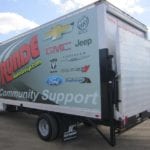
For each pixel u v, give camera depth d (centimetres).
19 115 1095
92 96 560
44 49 697
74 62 601
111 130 543
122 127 538
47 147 639
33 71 748
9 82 889
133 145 644
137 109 603
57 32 650
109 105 534
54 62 662
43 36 700
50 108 680
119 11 612
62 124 654
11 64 869
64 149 622
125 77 554
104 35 536
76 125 670
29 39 761
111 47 555
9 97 896
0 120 991
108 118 538
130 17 671
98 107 547
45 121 688
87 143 666
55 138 678
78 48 590
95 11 554
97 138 705
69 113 619
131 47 589
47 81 690
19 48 816
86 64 572
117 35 542
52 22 667
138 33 736
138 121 608
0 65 949
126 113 551
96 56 550
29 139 713
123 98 541
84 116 581
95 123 580
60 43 641
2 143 679
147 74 674
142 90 637
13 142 687
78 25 590
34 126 883
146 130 784
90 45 563
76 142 675
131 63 585
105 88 537
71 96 612
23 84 802
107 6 555
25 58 785
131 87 577
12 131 811
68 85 619
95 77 552
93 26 557
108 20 572
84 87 578
